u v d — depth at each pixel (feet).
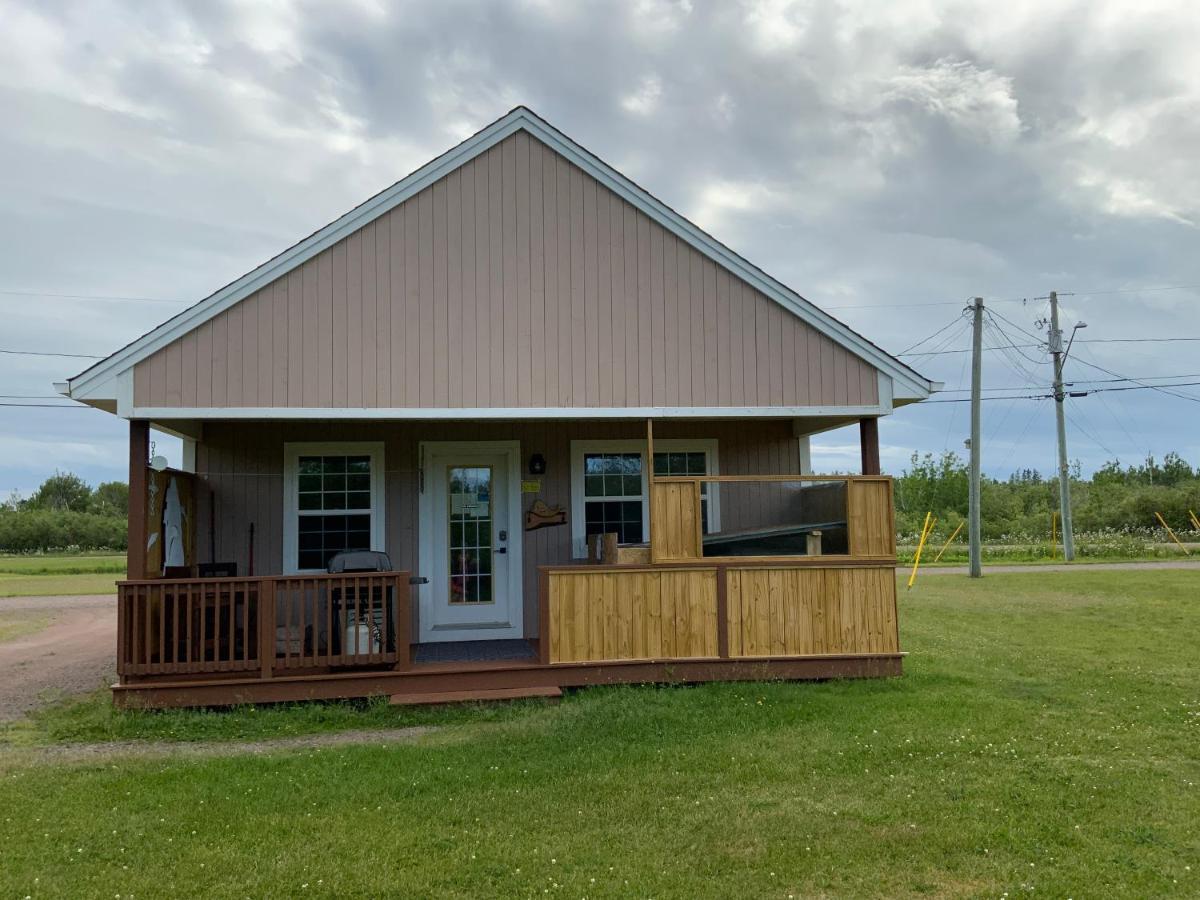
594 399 31.91
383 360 30.73
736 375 32.78
